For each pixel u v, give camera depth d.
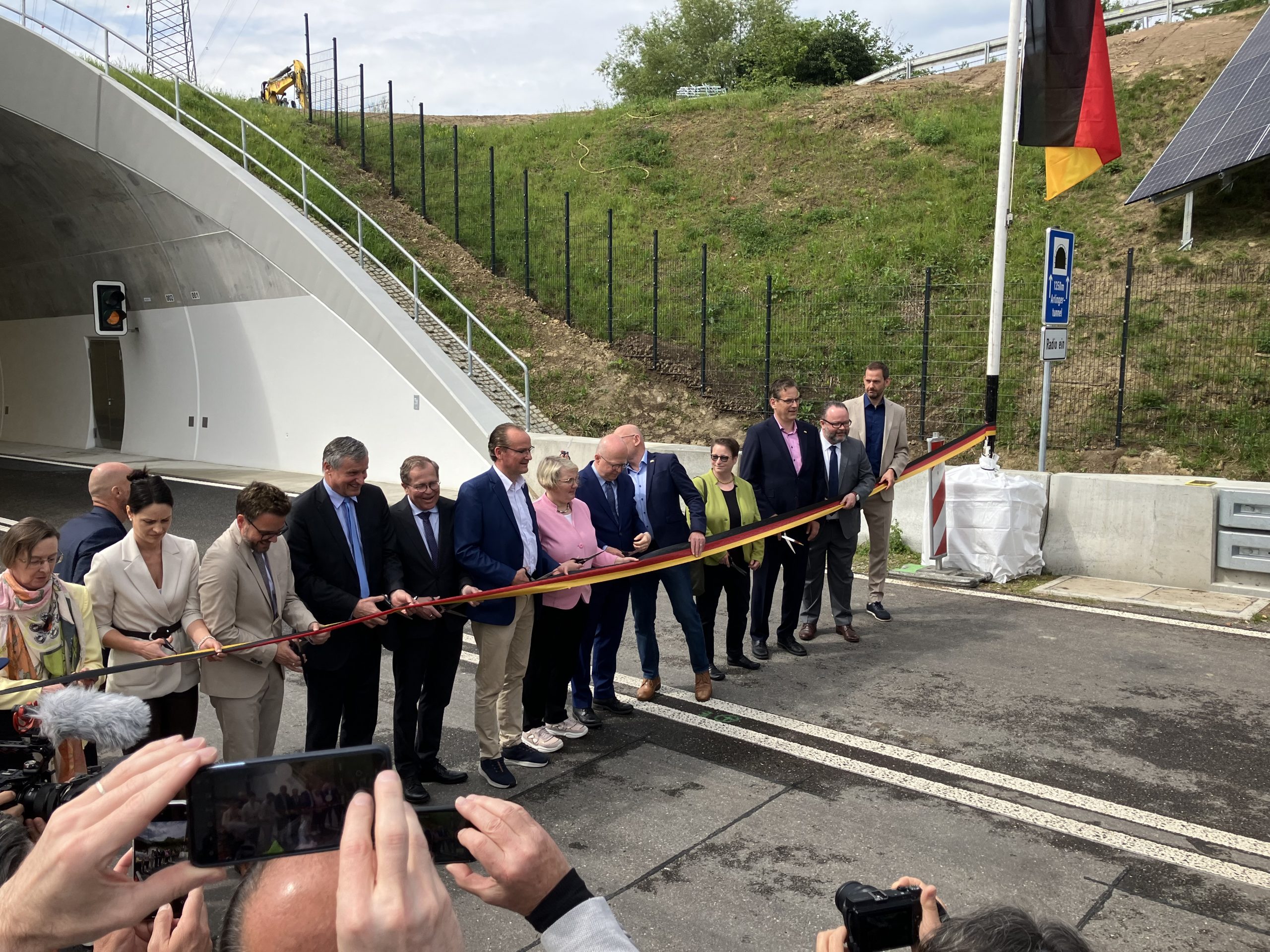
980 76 21.53
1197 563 8.42
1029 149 17.97
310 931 0.76
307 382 16.59
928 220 16.73
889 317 14.87
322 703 4.40
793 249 17.36
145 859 0.88
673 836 4.30
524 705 5.39
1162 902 3.72
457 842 0.96
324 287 15.91
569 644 5.38
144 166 17.47
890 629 7.50
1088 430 12.03
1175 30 19.75
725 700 6.05
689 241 18.22
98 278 20.58
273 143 19.45
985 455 9.10
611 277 15.83
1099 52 8.84
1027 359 13.38
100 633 3.93
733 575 6.50
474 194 20.55
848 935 1.37
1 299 23.80
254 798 0.78
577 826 4.41
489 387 15.12
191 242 17.88
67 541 4.40
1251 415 11.42
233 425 18.19
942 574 8.93
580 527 5.35
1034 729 5.43
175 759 0.73
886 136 19.97
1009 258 15.17
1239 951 3.41
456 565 4.81
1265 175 14.48
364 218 18.69
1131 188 15.80
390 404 15.12
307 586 4.34
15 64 16.55
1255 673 6.27
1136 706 5.75
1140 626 7.39
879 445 7.69
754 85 28.48
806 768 5.02
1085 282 14.22
